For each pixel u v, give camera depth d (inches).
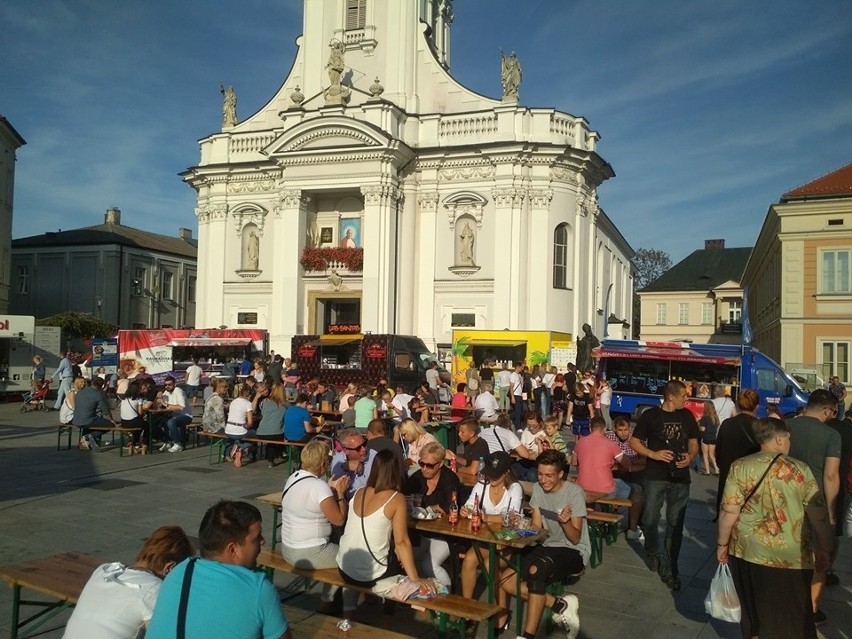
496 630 285.1
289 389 974.4
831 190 1470.2
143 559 198.4
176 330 1417.3
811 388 1346.0
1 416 1085.1
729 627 299.3
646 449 356.8
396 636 224.8
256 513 178.2
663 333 3058.6
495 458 327.6
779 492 233.1
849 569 385.4
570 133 1512.1
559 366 1269.7
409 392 1136.2
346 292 1515.7
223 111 1689.2
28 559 363.6
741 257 3058.6
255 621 159.2
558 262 1502.2
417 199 1529.3
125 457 705.0
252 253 1640.0
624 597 335.3
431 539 315.3
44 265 2255.2
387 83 1562.5
